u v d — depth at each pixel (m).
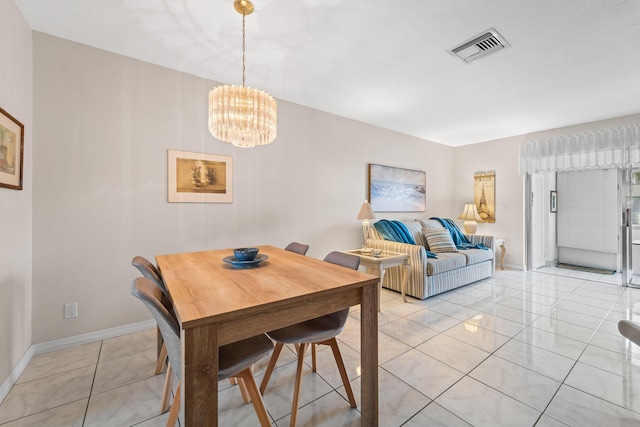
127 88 2.31
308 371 1.84
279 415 1.44
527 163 4.48
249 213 2.96
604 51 2.18
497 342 2.21
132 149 2.33
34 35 1.97
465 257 3.63
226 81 2.75
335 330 1.44
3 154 1.55
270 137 1.91
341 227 3.76
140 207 2.37
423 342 2.21
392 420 1.40
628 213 3.65
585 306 2.99
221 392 1.64
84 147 2.15
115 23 1.90
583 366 1.87
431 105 3.34
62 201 2.07
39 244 2.00
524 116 3.70
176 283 1.27
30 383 1.69
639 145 3.52
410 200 4.64
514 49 2.17
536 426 1.36
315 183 3.50
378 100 3.21
